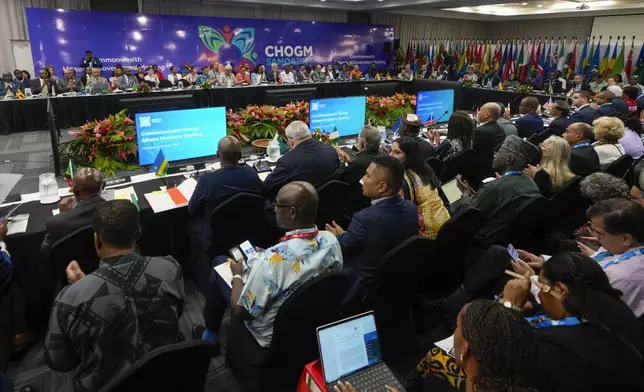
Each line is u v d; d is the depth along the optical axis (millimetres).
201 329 2398
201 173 3426
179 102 4129
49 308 2471
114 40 10664
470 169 3930
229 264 2055
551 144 3037
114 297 1317
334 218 3031
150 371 1138
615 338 1157
